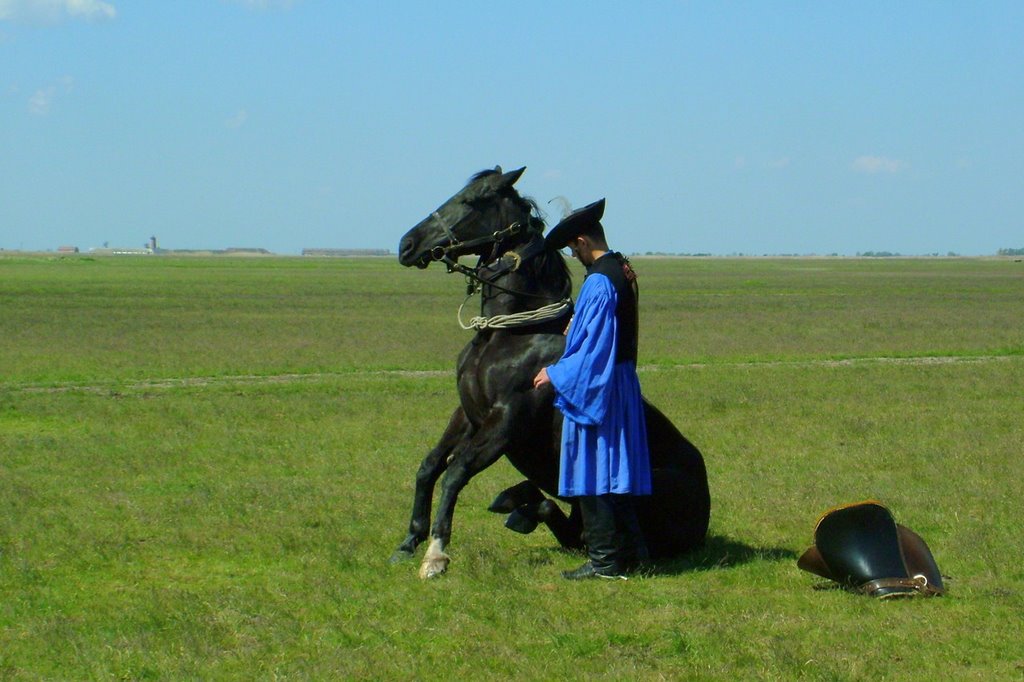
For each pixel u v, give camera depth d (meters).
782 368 24.17
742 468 12.22
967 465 12.31
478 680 5.92
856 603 7.20
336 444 13.87
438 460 8.42
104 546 8.75
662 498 8.28
